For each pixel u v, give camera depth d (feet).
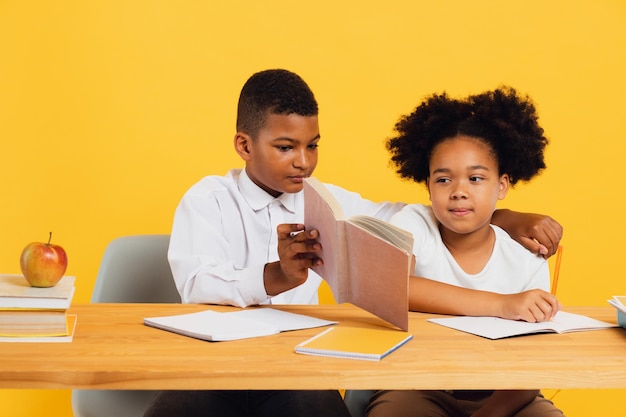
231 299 5.09
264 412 4.81
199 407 4.58
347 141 8.49
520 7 8.51
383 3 8.45
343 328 4.46
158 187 8.45
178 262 5.55
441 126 5.77
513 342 4.27
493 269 5.71
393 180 8.52
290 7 8.40
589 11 8.54
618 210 8.66
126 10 8.35
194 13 8.36
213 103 8.41
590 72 8.57
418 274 5.74
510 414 4.81
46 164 8.38
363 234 4.35
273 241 6.32
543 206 8.62
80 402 5.83
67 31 8.33
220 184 6.31
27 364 3.69
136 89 8.39
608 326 4.68
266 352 3.98
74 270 8.44
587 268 8.68
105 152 8.40
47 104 8.35
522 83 8.54
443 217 5.57
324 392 4.87
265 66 8.41
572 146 8.59
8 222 8.38
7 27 8.29
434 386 3.72
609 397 8.67
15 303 4.13
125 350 3.97
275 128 5.95
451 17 8.48
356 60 8.45
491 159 5.61
